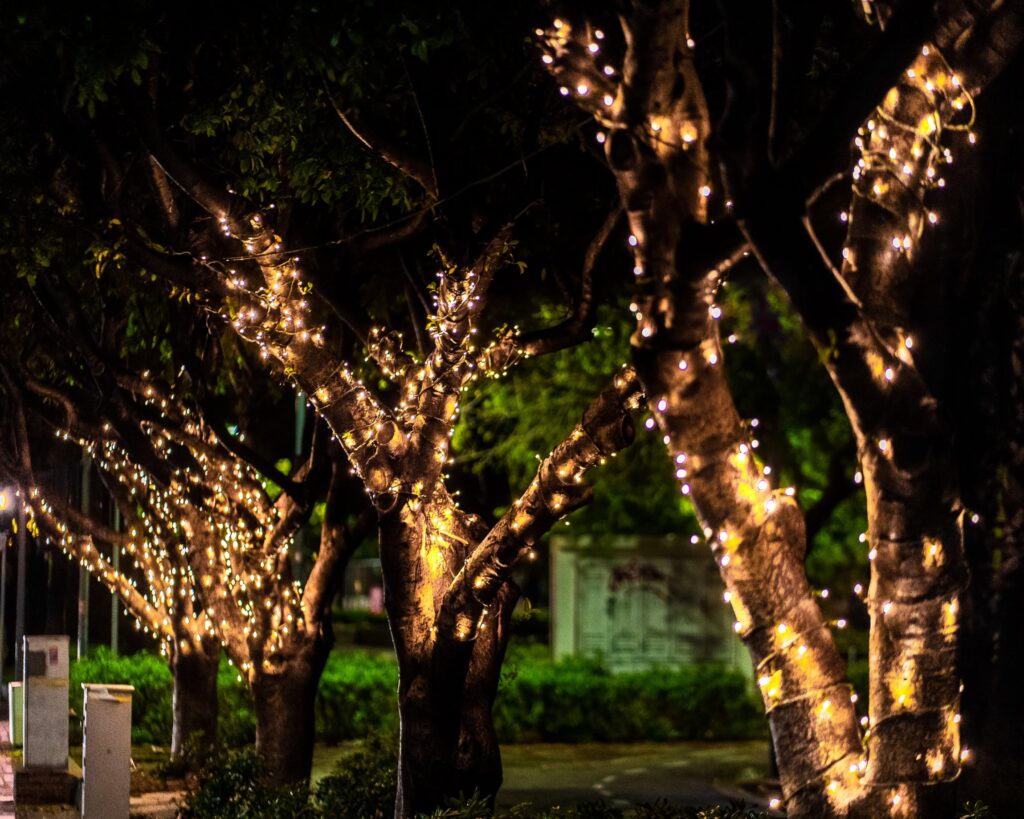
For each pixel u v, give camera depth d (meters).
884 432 7.03
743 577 7.18
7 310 14.95
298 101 11.73
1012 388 10.31
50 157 12.54
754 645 7.26
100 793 11.99
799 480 27.28
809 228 6.84
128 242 11.76
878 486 7.16
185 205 12.34
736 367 24.17
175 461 17.16
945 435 7.09
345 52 10.84
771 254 6.77
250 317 10.47
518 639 34.59
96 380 13.63
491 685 10.59
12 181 11.96
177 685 16.30
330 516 13.80
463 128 11.98
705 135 6.96
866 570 30.53
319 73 11.56
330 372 10.27
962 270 10.37
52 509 15.77
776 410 24.30
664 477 26.47
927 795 7.20
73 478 18.92
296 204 13.52
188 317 13.94
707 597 28.05
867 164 7.92
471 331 10.59
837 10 11.90
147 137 10.60
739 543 7.15
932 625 7.22
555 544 27.97
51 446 18.17
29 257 12.22
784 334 26.59
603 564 27.89
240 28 11.00
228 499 14.25
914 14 6.90
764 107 6.70
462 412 20.44
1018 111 10.33
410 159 11.87
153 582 16.16
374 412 10.29
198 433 14.45
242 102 12.04
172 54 11.40
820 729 7.18
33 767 13.38
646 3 6.73
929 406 7.07
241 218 10.58
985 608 10.24
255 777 12.96
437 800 10.14
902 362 7.01
